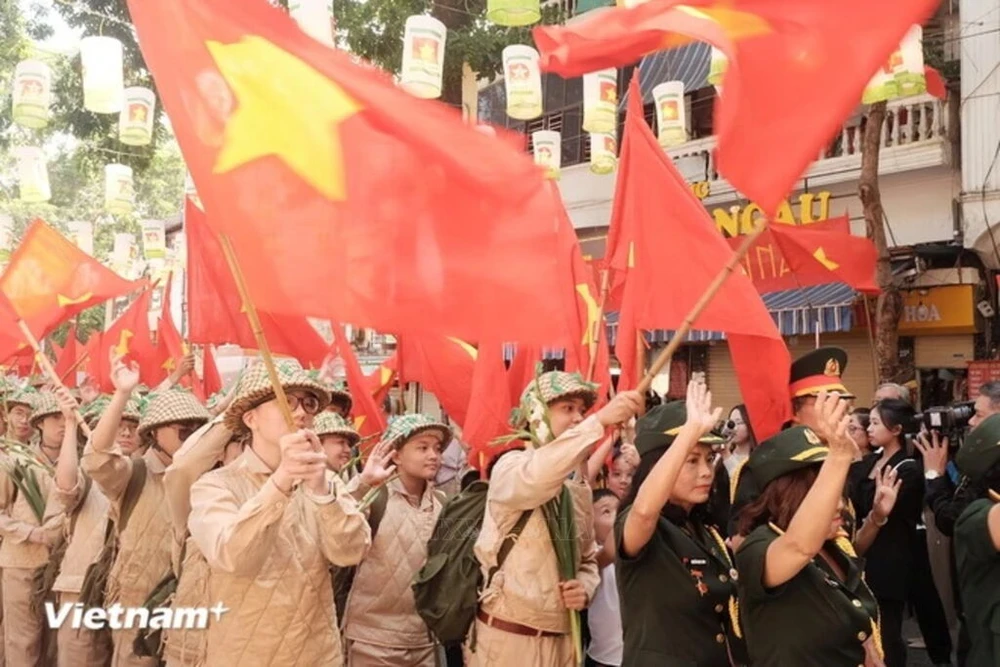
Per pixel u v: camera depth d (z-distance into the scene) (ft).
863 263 26.91
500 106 55.42
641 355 14.44
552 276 9.30
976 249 37.42
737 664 11.48
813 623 10.27
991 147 36.83
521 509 12.17
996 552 11.78
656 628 10.97
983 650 12.09
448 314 8.96
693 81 42.01
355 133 9.02
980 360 36.09
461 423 19.03
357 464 18.01
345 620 15.34
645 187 14.39
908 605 23.62
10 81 52.75
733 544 12.23
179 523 12.04
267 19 9.19
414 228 8.98
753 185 8.48
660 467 10.46
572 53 10.54
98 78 26.37
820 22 8.44
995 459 12.44
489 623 12.69
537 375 12.92
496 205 9.28
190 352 21.97
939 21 40.04
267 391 10.21
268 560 9.98
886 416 18.86
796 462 10.58
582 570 13.39
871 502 18.49
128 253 48.21
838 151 42.39
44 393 20.67
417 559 15.43
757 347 13.96
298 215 8.69
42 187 31.40
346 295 8.66
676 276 13.97
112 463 14.62
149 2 8.85
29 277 21.72
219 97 8.75
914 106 39.73
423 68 23.44
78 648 16.10
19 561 18.34
